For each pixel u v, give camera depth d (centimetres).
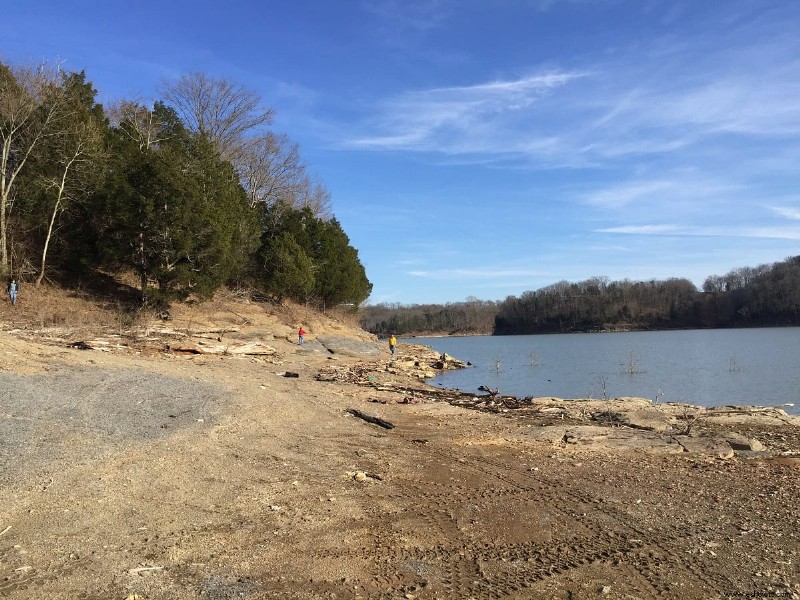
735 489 816
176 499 684
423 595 478
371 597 470
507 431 1284
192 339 2508
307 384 1939
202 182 3147
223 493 723
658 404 1742
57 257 2944
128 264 2905
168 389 1359
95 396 1188
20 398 1076
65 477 711
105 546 538
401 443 1142
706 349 5100
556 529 652
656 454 1057
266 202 4784
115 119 4100
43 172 2780
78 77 3562
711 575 524
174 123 3956
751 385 2636
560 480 872
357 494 767
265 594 465
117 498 664
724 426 1369
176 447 904
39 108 2758
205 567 509
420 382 2725
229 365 2150
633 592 489
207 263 2956
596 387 2661
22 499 630
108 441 889
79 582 464
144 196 2692
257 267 4094
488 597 477
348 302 5250
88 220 2959
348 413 1438
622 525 666
